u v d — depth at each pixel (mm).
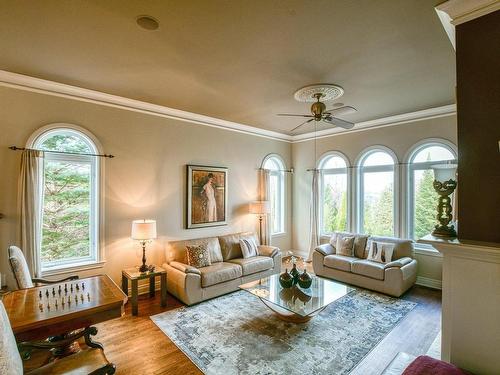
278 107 4473
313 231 6199
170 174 4652
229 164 5539
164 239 4566
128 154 4188
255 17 2158
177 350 2727
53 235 3662
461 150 1815
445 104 4320
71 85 3576
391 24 2244
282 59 2850
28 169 3291
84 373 1729
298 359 2566
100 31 2359
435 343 2793
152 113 4445
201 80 3393
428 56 2771
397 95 3898
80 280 2633
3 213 3236
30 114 3406
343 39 2471
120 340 2912
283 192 6680
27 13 2115
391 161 5219
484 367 1642
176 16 2146
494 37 1705
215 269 4156
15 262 2455
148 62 2930
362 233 5570
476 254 1647
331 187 6180
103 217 3918
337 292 3373
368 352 2680
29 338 1806
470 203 1780
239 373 2375
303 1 1970
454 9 1815
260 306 3775
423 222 4785
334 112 3896
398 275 4039
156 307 3750
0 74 3172
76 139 3840
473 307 1687
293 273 3465
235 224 5625
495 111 1693
